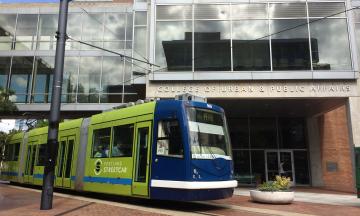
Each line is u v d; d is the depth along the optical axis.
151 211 11.10
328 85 20.77
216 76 21.19
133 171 13.00
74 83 27.05
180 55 21.81
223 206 13.04
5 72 27.98
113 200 14.80
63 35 12.95
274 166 26.91
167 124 12.23
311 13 21.75
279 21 21.89
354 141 20.19
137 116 13.47
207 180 11.67
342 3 21.66
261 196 14.32
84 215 10.19
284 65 21.27
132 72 24.50
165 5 22.58
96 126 15.88
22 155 24.03
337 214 11.49
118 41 27.64
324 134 26.33
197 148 11.78
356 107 20.42
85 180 15.66
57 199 14.45
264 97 20.95
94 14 28.20
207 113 12.69
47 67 27.77
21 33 28.53
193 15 22.34
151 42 22.11
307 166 26.62
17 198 14.85
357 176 14.63
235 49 21.72
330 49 21.20
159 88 21.50
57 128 12.30
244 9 22.23
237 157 27.23
